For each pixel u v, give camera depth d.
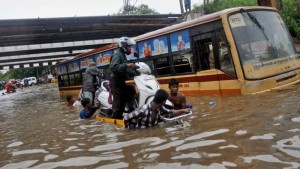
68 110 11.23
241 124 5.20
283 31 10.07
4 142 6.57
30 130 7.75
